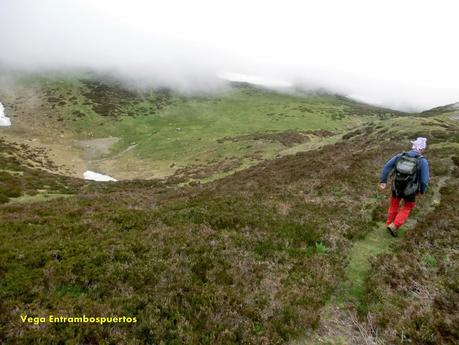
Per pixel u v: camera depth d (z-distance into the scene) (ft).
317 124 400.26
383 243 36.17
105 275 25.86
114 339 19.13
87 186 122.01
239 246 33.27
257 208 45.98
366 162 76.89
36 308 21.36
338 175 65.51
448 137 106.11
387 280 27.58
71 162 229.86
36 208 51.62
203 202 51.34
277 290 25.67
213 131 338.13
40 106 365.81
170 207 49.47
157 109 421.59
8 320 20.08
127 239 32.94
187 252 30.96
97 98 414.41
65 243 31.14
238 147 235.81
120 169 222.48
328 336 21.77
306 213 44.19
